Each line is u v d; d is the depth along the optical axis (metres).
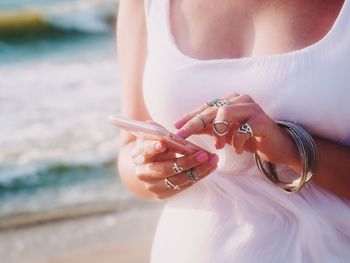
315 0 1.69
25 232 6.61
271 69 1.67
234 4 1.78
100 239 6.34
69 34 16.19
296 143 1.61
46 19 16.47
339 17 1.62
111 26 16.64
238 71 1.71
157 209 6.97
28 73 12.98
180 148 1.62
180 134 1.58
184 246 1.80
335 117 1.65
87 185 7.82
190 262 1.78
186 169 1.65
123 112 2.11
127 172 2.03
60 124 9.80
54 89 11.66
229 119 1.55
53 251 6.16
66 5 17.25
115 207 7.07
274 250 1.71
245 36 1.77
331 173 1.67
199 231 1.78
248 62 1.70
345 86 1.63
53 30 16.30
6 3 16.84
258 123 1.57
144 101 2.06
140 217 6.78
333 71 1.63
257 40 1.74
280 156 1.61
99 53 14.75
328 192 1.71
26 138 9.30
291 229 1.71
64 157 8.63
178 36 1.86
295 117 1.67
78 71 12.96
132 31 2.07
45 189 7.78
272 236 1.71
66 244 6.28
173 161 1.65
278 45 1.70
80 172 8.23
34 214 7.05
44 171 8.24
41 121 9.95
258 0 1.74
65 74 12.76
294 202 1.69
